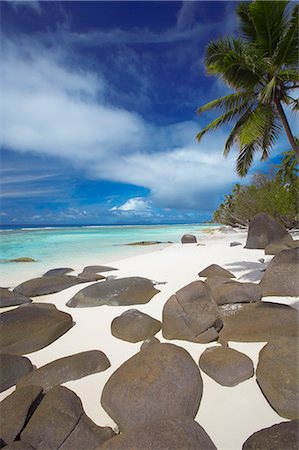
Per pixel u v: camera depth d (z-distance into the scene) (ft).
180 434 6.69
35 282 22.48
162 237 108.17
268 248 36.52
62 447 6.91
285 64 30.48
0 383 9.71
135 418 7.55
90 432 7.32
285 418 7.83
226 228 138.41
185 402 7.98
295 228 90.27
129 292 18.92
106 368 10.60
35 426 7.25
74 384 9.61
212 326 12.69
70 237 105.50
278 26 29.37
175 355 9.34
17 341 12.49
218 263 31.07
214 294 16.14
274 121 35.55
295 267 17.51
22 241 84.53
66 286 23.18
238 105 35.19
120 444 6.52
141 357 9.55
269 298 16.30
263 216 45.75
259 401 8.53
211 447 6.76
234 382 9.24
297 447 6.34
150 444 6.46
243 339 11.85
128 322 13.80
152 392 7.97
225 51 30.83
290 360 8.90
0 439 6.99
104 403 8.38
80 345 12.89
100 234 129.49
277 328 11.89
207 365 9.97
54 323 13.87
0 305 18.78
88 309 17.40
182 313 13.20
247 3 30.83
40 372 9.91
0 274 32.65
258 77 31.01
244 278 22.85
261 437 6.82
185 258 36.58
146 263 34.04
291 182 89.30
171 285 21.98
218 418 8.03
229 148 38.99
